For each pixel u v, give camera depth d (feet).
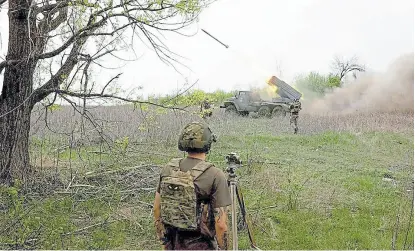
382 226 21.95
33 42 24.16
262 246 19.36
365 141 44.50
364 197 26.81
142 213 22.52
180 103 27.22
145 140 37.32
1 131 25.53
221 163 32.91
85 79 24.99
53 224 20.26
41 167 27.27
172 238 11.48
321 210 23.90
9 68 25.55
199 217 11.21
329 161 36.24
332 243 19.77
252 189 26.99
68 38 25.04
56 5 24.54
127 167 27.66
